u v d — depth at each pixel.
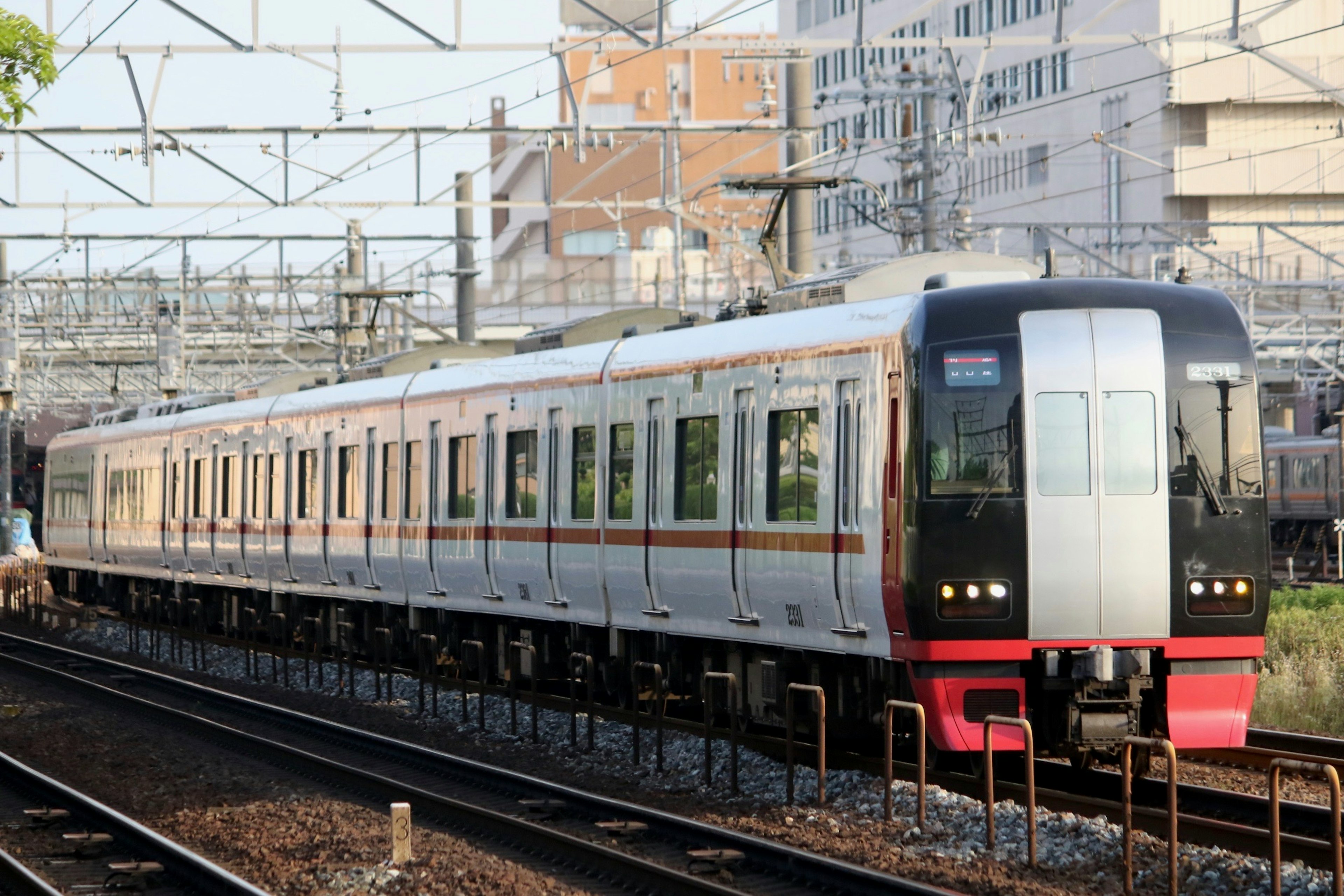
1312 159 151.88
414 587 53.53
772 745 36.34
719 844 26.91
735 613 36.66
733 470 36.44
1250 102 149.38
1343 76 148.38
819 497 33.25
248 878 27.25
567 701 45.97
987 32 169.12
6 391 113.12
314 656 63.00
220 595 74.38
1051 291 30.50
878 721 32.50
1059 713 30.56
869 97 74.44
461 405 50.22
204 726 45.56
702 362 37.81
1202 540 30.19
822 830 28.34
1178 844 25.27
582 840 27.44
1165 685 30.33
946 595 29.73
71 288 112.38
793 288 38.56
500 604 47.91
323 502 60.31
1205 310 30.78
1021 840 26.52
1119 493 29.95
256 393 73.19
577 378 43.50
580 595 43.41
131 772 39.38
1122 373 30.09
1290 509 124.19
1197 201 151.75
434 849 28.12
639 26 54.88
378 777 34.72
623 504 41.12
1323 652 49.59
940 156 76.25
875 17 184.25
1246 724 30.69
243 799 34.84
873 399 31.58
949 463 29.95
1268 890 22.83
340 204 66.06
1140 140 152.12
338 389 59.97
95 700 54.38
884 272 36.00
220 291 108.19
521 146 64.62
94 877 27.86
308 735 44.44
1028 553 29.73
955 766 34.66
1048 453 29.94
